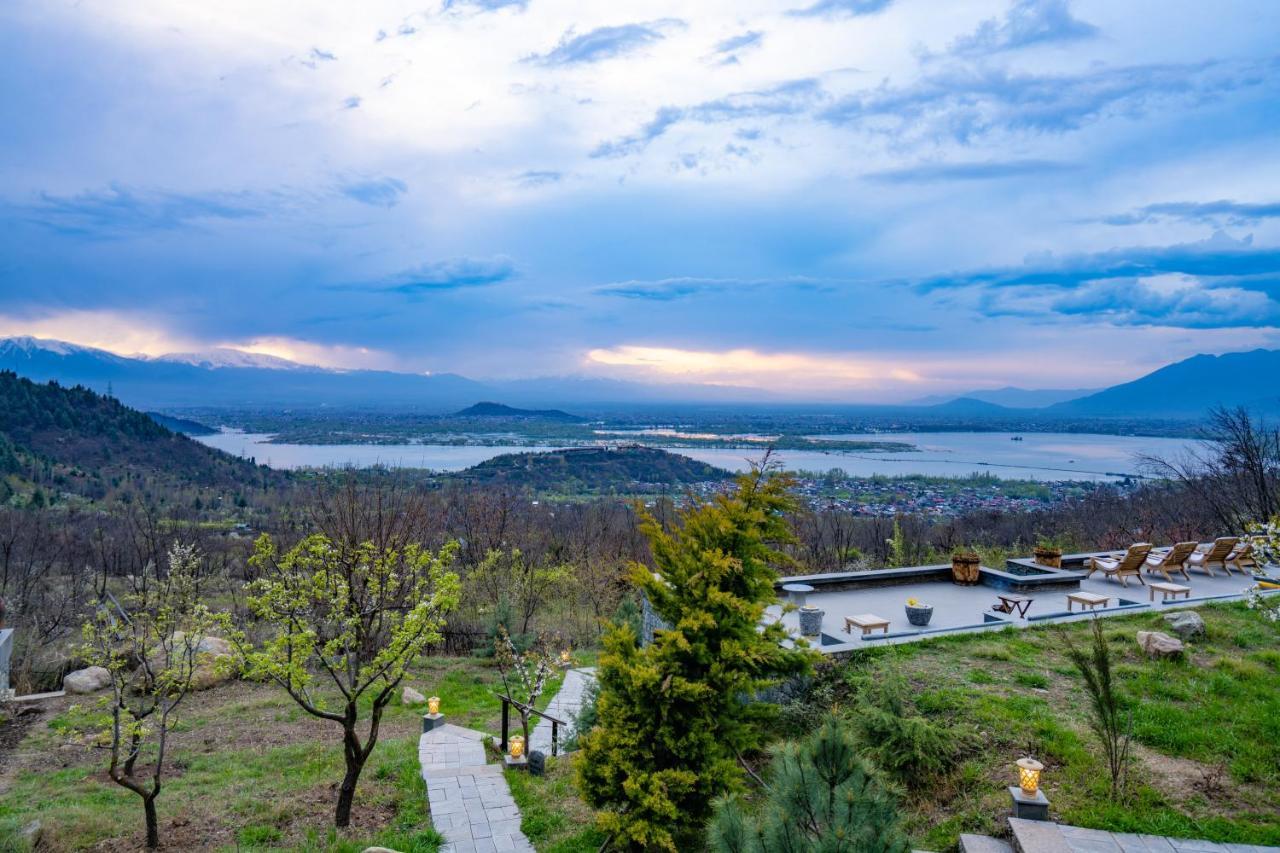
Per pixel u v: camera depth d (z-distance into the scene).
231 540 31.39
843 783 4.38
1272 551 9.73
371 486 22.69
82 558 28.55
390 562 9.36
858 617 11.92
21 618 20.48
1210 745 7.40
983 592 15.07
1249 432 21.20
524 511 33.62
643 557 26.14
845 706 9.25
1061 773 7.16
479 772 10.40
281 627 8.83
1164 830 6.11
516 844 8.18
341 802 8.77
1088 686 7.14
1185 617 10.92
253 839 8.40
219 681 16.14
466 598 22.59
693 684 7.52
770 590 8.63
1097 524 29.53
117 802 9.85
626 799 7.62
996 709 8.41
